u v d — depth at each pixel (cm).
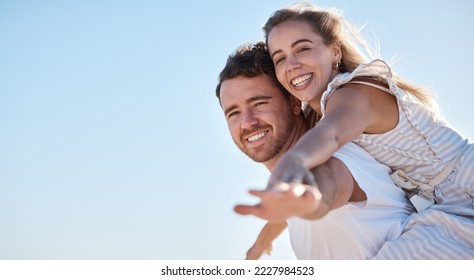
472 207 300
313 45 328
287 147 340
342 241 290
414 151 299
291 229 315
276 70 333
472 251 280
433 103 320
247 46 352
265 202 164
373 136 293
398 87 300
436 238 281
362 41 353
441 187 304
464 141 317
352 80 281
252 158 342
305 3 347
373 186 283
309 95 325
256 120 333
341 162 269
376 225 287
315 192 167
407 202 309
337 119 245
